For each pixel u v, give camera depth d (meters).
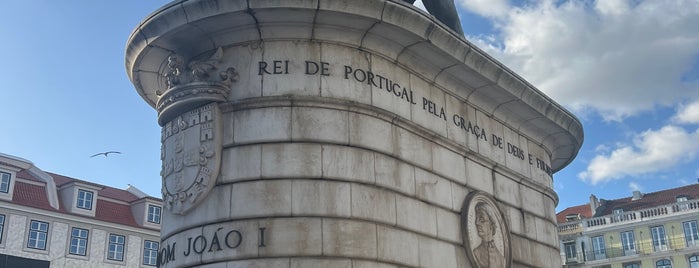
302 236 7.69
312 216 7.81
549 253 11.56
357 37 8.80
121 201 34.44
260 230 7.73
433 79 9.89
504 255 10.16
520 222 10.98
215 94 8.38
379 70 8.99
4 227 29.11
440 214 9.20
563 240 47.91
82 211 31.95
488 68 10.15
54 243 30.50
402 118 8.95
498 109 11.15
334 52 8.66
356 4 8.37
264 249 7.64
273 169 7.98
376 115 8.66
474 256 9.45
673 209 44.34
